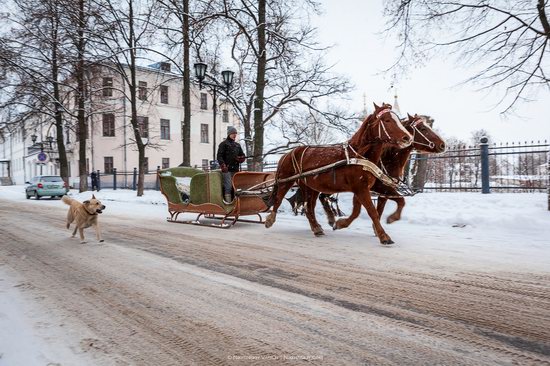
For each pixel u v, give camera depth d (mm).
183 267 4828
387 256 5203
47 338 2814
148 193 22562
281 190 7660
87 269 4812
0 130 25328
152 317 3178
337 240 6555
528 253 5262
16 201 20016
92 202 6781
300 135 18266
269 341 2697
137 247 6246
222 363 2404
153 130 39062
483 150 11094
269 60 15461
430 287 3818
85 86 24109
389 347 2576
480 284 3885
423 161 13141
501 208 8602
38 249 6207
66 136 39594
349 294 3664
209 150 44031
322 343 2654
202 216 11039
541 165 11188
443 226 7922
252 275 4402
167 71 22312
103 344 2703
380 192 6676
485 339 2674
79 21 19766
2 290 3990
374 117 6117
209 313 3242
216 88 17219
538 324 2908
